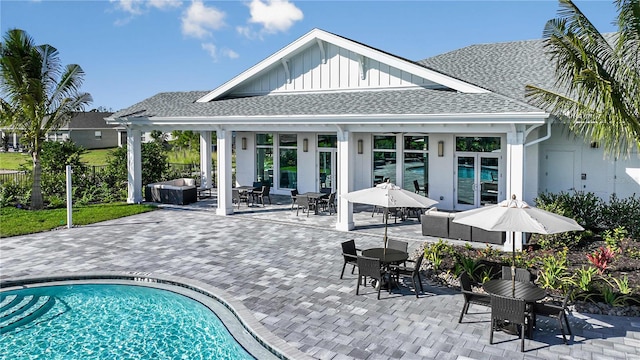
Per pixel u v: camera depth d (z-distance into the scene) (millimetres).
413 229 16406
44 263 12734
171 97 25469
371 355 7398
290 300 9852
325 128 17000
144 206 21547
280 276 11469
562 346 7695
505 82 18266
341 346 7719
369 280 11102
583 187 17438
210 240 15219
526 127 12945
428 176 20375
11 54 19797
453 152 19656
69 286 11406
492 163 18922
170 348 8266
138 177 22641
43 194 23766
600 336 8047
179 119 19516
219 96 21578
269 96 20484
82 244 14773
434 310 9305
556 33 11125
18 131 21234
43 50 20625
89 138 61562
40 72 20469
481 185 19234
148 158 27359
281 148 25047
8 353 8094
